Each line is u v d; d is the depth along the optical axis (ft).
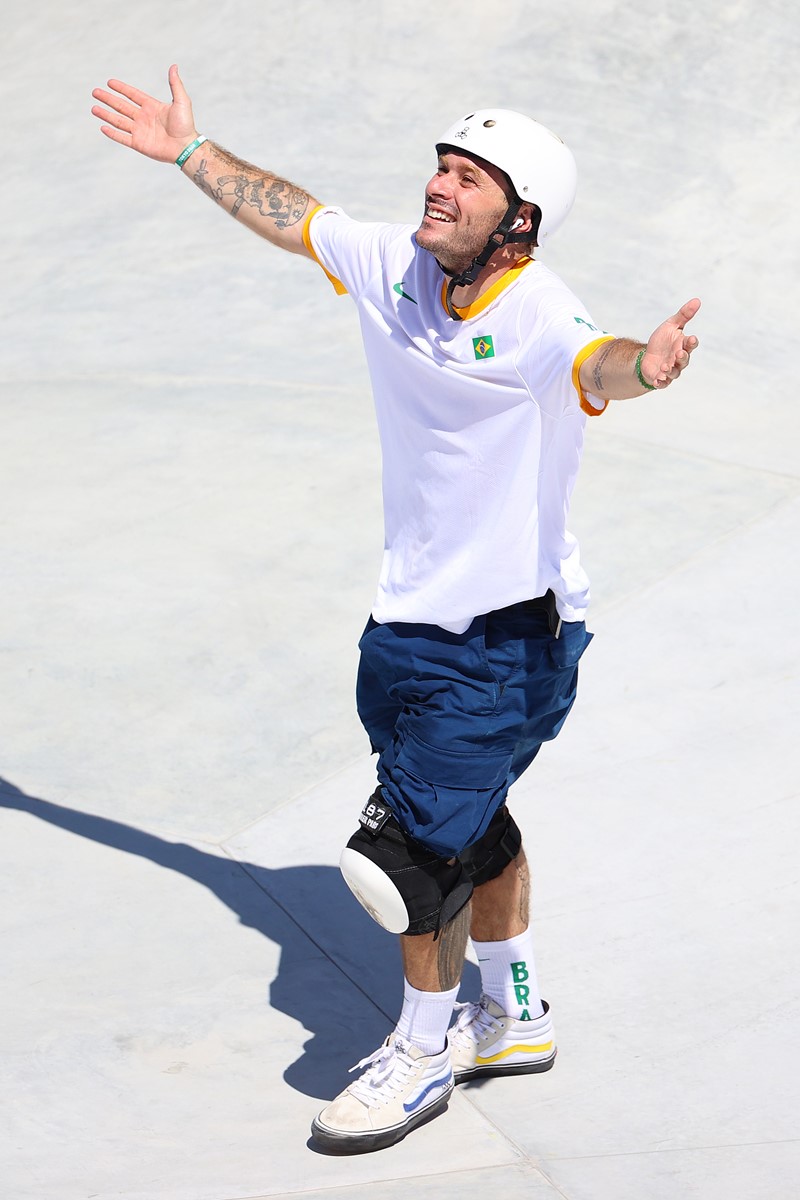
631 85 119.03
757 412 85.92
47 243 111.14
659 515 73.61
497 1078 40.32
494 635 36.35
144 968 44.45
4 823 51.85
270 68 128.36
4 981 43.50
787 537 71.41
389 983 44.32
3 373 94.73
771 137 112.16
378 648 37.42
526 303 34.27
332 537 72.79
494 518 35.91
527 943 39.88
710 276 99.30
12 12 147.84
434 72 124.57
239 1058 40.55
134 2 144.46
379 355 37.50
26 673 61.77
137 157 121.08
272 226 41.86
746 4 125.18
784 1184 35.01
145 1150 36.52
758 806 52.29
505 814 39.58
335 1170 35.94
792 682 60.18
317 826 52.29
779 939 45.44
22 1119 37.50
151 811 53.11
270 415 86.28
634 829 51.31
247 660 62.75
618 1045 41.19
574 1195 34.81
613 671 61.41
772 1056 40.42
